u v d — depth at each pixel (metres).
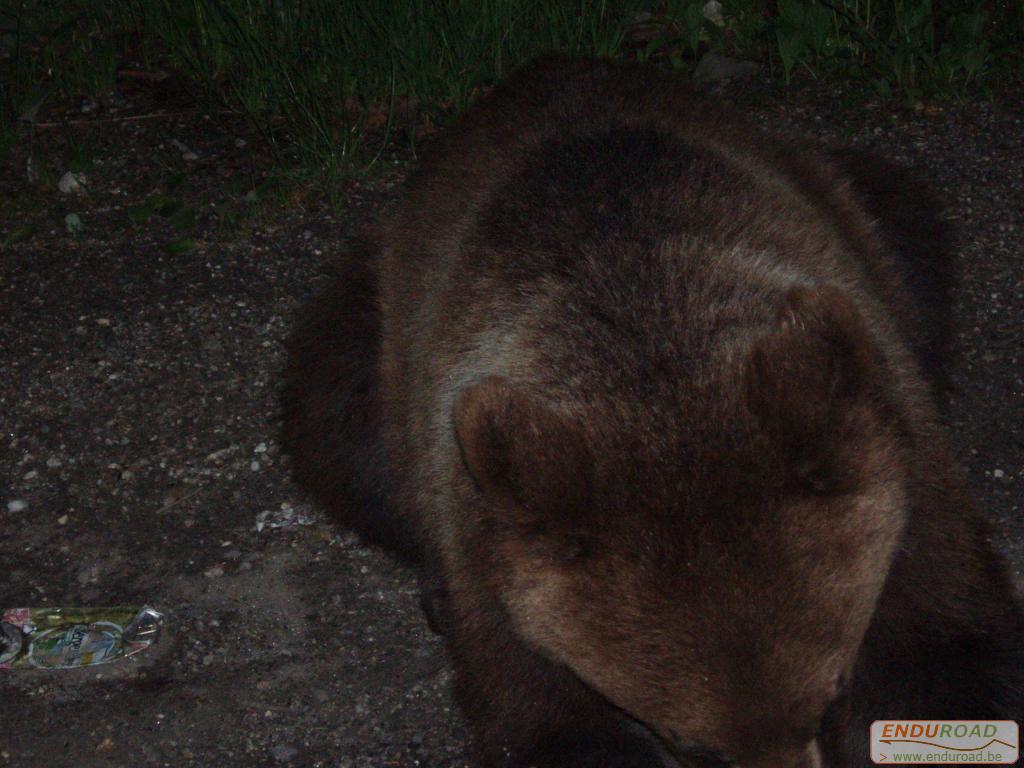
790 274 1.59
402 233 1.95
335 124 3.02
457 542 1.60
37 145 3.07
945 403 2.12
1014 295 2.33
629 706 1.45
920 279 2.13
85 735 1.81
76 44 3.35
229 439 2.20
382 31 3.07
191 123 3.12
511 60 3.13
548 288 1.60
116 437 2.21
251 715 1.82
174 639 1.92
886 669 1.67
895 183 2.14
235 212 2.78
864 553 1.42
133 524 2.08
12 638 1.93
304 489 2.06
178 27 3.26
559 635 1.46
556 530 1.43
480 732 1.70
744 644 1.40
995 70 3.07
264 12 3.18
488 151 1.89
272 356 2.35
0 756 1.79
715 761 1.46
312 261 2.62
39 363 2.37
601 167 1.72
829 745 1.60
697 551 1.40
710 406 1.44
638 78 1.97
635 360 1.50
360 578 1.99
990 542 1.75
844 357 1.42
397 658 1.88
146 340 2.41
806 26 3.07
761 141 1.94
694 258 1.58
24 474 2.16
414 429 1.76
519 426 1.44
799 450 1.41
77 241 2.74
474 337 1.65
